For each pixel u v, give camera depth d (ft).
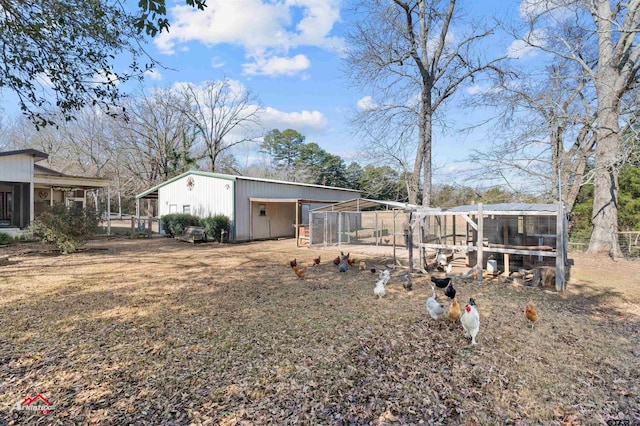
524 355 15.37
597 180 44.24
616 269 35.83
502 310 22.09
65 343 16.03
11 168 52.19
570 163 59.41
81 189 75.05
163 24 13.82
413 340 16.93
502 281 30.58
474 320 16.35
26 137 115.96
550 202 55.57
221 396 11.85
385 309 21.88
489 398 11.99
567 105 53.47
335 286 28.19
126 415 10.69
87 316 19.88
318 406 11.35
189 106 115.44
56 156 116.57
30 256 41.91
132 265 37.04
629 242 44.93
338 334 17.53
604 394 12.28
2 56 16.28
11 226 58.23
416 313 21.08
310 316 20.31
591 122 44.50
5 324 18.39
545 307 22.82
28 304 22.13
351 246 58.95
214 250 50.85
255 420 10.57
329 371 13.69
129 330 17.75
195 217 64.13
